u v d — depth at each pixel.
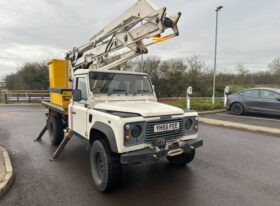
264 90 10.66
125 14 4.84
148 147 3.53
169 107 4.09
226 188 3.75
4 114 13.05
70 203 3.33
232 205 3.23
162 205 3.26
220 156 5.36
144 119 3.48
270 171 4.46
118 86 4.75
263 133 7.70
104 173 3.58
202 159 5.17
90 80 4.45
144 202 3.35
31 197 3.51
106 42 5.58
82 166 4.84
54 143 6.45
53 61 6.71
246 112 11.33
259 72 29.94
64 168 4.72
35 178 4.22
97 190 3.74
